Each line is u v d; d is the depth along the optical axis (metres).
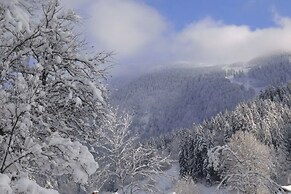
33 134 7.66
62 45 8.72
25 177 6.93
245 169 17.75
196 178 60.09
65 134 8.70
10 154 7.23
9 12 7.27
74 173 7.55
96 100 8.82
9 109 6.95
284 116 78.00
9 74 8.12
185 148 64.81
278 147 65.38
